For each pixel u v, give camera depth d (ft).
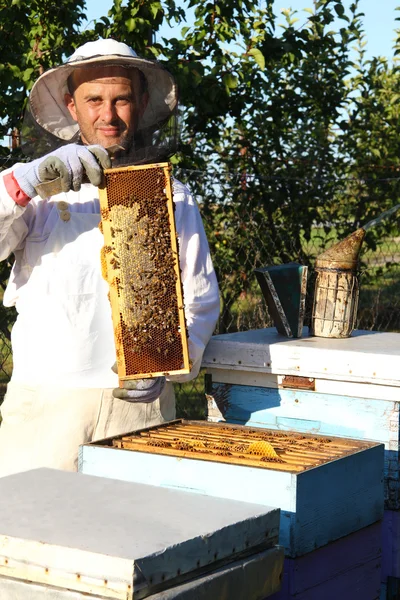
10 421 8.05
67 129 8.30
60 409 7.78
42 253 7.93
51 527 4.20
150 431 7.02
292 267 8.96
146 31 17.01
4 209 7.11
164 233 6.77
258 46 18.69
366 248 20.80
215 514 4.57
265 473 5.35
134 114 7.91
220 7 17.85
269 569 4.72
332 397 7.74
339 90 22.35
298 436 6.82
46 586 3.96
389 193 20.92
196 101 17.95
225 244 18.45
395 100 23.89
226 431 7.06
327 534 5.59
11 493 4.81
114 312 6.67
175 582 4.04
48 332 7.82
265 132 20.35
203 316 8.16
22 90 16.48
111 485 5.06
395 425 7.38
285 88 21.13
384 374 7.34
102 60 7.48
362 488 6.02
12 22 16.69
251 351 8.11
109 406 7.86
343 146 22.20
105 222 6.77
